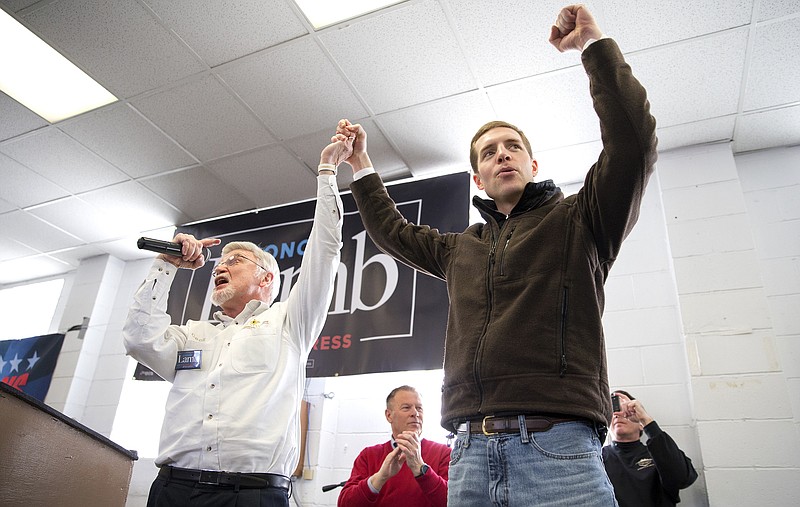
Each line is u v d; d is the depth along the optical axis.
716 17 2.76
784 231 3.32
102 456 1.79
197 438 1.65
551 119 3.41
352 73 3.19
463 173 3.76
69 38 3.05
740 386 2.89
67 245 5.06
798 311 3.11
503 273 1.28
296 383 1.86
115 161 3.97
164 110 3.51
